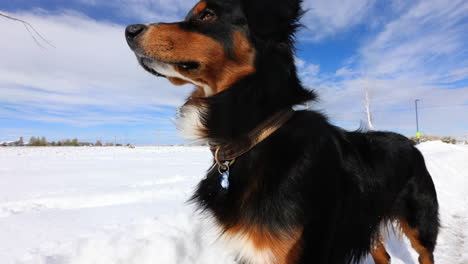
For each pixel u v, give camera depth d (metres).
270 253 0.28
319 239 0.28
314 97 0.35
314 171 0.29
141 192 0.86
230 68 0.32
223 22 0.32
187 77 0.34
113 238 0.49
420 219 0.47
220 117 0.31
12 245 0.47
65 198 0.79
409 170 0.46
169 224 0.56
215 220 0.31
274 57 0.31
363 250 0.38
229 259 0.46
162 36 0.33
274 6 0.32
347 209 0.33
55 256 0.43
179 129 0.35
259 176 0.29
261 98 0.30
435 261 0.56
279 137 0.29
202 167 1.67
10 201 0.79
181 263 0.45
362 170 0.37
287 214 0.27
